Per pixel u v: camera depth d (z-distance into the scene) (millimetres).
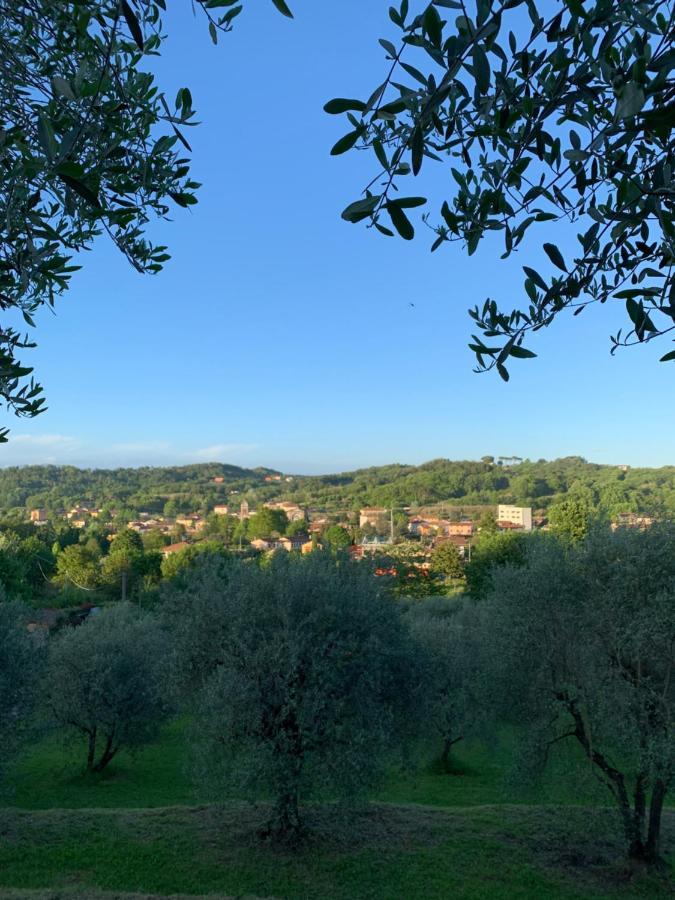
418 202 1808
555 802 17672
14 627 17469
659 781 13266
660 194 1924
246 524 177500
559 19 1781
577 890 12711
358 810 14414
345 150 1822
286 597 14562
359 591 15391
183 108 2697
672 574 13914
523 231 2215
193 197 3102
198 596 15445
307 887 12516
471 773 22266
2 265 2715
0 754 15891
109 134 2643
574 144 2033
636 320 2137
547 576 14539
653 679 13898
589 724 13828
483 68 1638
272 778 13305
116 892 11383
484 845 14406
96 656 22531
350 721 14031
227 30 2135
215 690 13398
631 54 1802
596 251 2305
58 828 14820
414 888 12602
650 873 13258
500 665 14617
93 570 69062
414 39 1693
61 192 3119
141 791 20797
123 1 1764
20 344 3475
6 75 2725
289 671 13266
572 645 14203
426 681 15680
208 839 14359
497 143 2166
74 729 23156
